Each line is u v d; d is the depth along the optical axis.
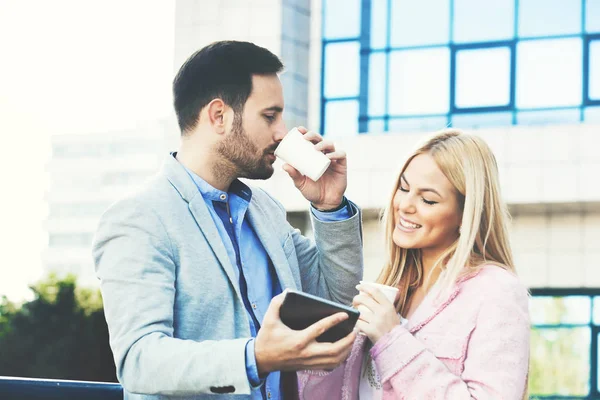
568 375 10.96
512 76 11.23
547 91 11.12
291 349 1.97
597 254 11.05
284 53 11.59
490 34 11.30
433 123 11.37
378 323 2.30
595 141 10.80
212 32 11.86
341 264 2.63
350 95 11.67
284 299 1.97
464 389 2.23
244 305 2.35
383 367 2.27
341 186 2.61
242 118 2.43
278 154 2.49
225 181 2.48
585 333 11.01
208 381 2.01
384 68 11.59
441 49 11.43
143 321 2.13
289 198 11.36
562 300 11.12
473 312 2.36
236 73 2.44
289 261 2.60
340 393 2.47
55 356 14.21
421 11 11.55
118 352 2.13
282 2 11.66
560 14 11.11
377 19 11.68
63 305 14.50
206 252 2.31
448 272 2.42
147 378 2.06
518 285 2.38
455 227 2.52
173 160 2.42
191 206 2.35
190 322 2.25
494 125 11.23
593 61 11.00
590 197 10.73
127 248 2.21
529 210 11.23
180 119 2.50
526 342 2.33
